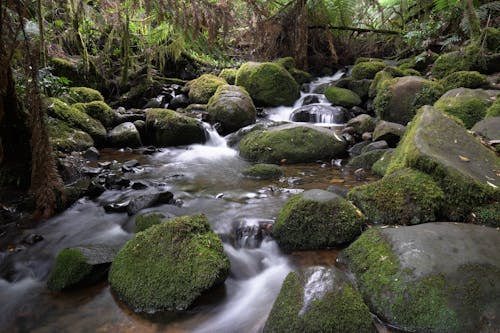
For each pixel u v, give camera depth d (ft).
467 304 7.05
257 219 11.95
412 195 10.91
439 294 7.29
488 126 14.65
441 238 8.58
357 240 9.82
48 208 11.99
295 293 7.39
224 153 21.90
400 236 8.96
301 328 6.84
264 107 30.01
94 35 29.81
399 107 22.21
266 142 20.03
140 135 23.50
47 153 11.46
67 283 8.98
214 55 34.78
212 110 25.32
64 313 8.30
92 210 13.41
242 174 17.56
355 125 22.36
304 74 34.40
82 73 27.89
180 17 11.00
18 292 9.14
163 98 29.81
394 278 7.93
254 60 36.68
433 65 26.50
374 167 16.80
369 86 27.91
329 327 6.78
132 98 29.25
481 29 25.16
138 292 8.46
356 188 12.19
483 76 20.63
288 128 20.45
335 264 9.72
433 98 21.06
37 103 10.80
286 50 36.63
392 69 26.45
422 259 8.00
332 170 17.76
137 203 13.07
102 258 9.50
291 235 10.71
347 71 36.86
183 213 12.84
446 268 7.68
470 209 10.31
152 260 8.93
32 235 11.28
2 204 12.98
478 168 11.41
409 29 33.99
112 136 22.43
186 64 35.55
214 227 11.73
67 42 29.27
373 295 7.97
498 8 26.13
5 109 13.08
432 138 12.62
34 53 10.44
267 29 29.40
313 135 19.90
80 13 17.99
